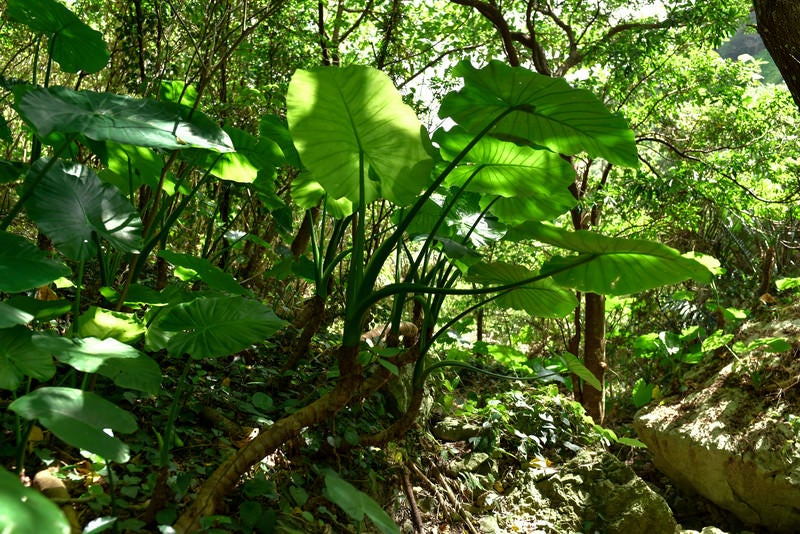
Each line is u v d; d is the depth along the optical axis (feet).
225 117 15.26
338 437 9.63
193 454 8.14
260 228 17.15
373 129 7.15
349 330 7.47
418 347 9.86
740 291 27.61
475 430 13.82
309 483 9.09
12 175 7.68
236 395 9.82
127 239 6.71
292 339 12.66
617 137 8.46
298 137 7.30
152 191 12.30
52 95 6.23
